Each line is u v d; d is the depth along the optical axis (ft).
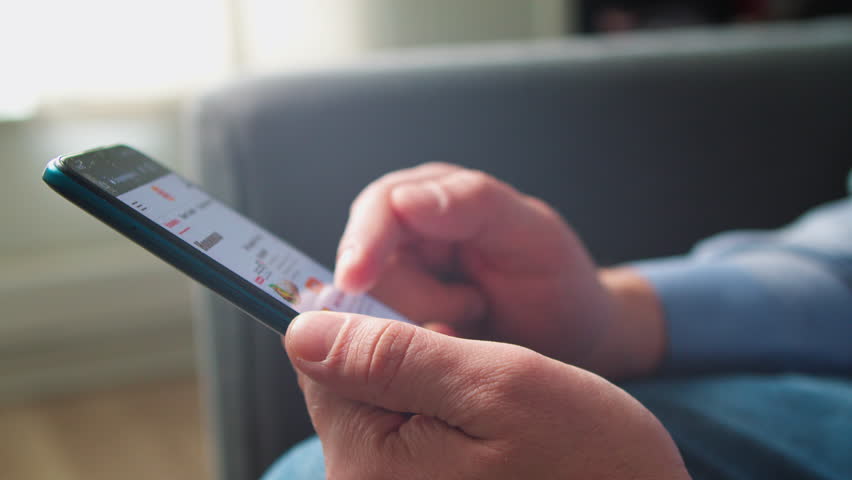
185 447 4.20
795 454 1.22
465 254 1.56
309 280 1.19
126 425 4.49
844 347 1.63
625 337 1.61
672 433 1.26
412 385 0.89
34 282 4.65
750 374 1.67
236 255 1.09
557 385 0.87
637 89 2.52
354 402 1.00
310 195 2.15
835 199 2.71
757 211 2.67
